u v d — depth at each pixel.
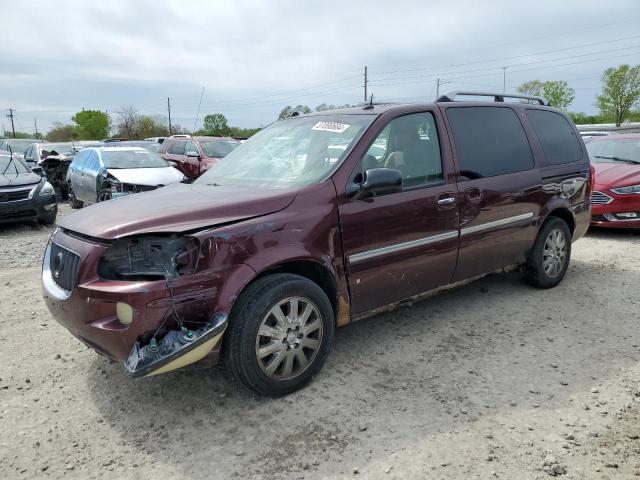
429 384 3.64
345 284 3.80
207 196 3.67
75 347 4.41
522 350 4.18
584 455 2.85
